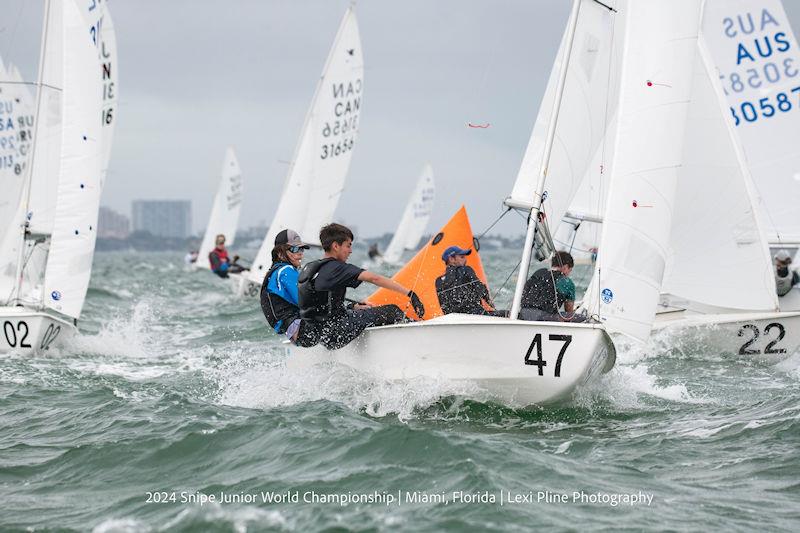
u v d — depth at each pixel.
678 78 25.91
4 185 47.41
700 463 20.61
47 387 30.17
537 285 28.92
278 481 19.00
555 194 28.86
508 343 24.95
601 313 26.16
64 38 40.66
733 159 38.50
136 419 24.52
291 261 27.83
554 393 24.91
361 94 73.44
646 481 19.22
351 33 72.00
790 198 43.62
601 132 29.48
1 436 23.58
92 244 41.03
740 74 44.00
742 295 38.66
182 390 30.02
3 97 47.38
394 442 21.12
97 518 17.34
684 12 25.94
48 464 20.92
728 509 17.42
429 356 25.81
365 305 28.22
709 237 38.94
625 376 27.94
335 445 21.23
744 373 34.19
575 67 28.72
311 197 72.25
